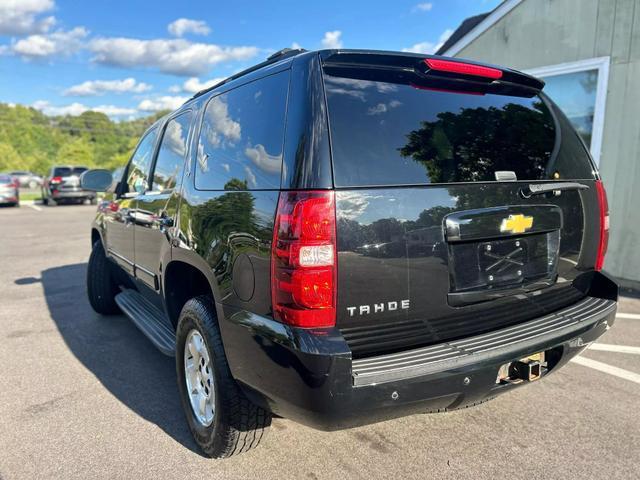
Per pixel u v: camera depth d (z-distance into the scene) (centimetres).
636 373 376
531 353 230
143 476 257
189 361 287
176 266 313
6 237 1195
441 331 226
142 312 404
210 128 284
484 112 249
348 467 263
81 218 1662
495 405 330
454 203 223
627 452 274
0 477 256
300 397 196
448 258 222
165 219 317
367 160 205
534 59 717
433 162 222
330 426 199
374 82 220
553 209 260
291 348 194
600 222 287
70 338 470
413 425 306
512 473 257
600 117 648
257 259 212
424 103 230
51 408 331
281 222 200
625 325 484
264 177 219
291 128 209
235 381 240
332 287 195
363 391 192
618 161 638
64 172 2283
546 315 262
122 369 396
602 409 322
